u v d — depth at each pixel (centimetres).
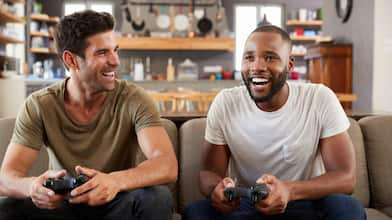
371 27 586
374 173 211
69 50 168
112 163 175
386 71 582
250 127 178
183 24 908
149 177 156
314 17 977
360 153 212
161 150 168
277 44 171
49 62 919
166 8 902
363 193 210
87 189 144
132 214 154
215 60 961
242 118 180
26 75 827
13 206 159
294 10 985
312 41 990
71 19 168
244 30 984
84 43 165
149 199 153
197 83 782
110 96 176
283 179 181
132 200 153
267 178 156
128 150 180
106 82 169
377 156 212
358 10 625
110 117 175
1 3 493
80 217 162
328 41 710
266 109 178
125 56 936
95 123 174
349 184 166
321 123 176
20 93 552
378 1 576
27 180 154
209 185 172
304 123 175
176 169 165
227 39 902
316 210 164
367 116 239
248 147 179
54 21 926
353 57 641
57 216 161
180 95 484
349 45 641
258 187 151
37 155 181
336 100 180
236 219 165
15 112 530
